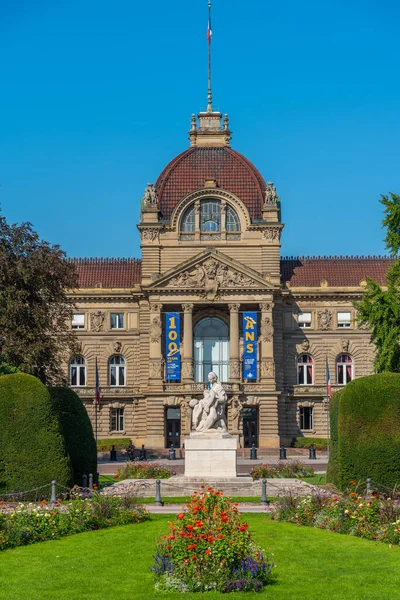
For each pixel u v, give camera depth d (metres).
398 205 90.00
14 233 94.19
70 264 97.81
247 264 128.75
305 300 133.00
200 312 129.88
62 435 60.41
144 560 40.28
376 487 57.34
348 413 59.41
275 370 128.25
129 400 130.88
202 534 36.03
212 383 66.50
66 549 43.03
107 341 132.50
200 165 132.75
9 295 90.38
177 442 127.19
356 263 137.88
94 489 57.97
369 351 132.75
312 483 69.38
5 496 57.53
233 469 64.31
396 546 43.06
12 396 60.16
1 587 36.06
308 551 41.97
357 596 34.38
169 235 129.25
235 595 34.50
